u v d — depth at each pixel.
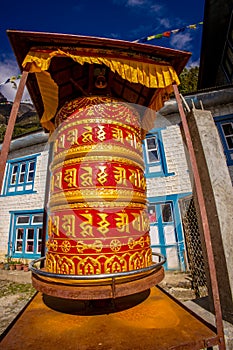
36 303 2.57
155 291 2.87
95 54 2.51
